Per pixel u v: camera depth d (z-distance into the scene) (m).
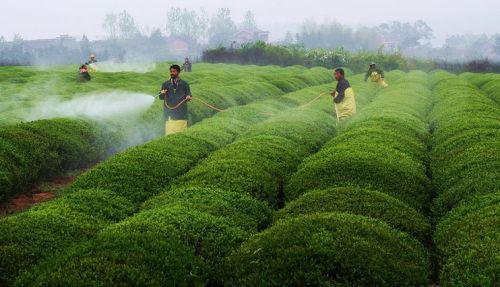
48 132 15.43
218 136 17.20
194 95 24.73
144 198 11.59
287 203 10.98
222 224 8.96
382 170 11.52
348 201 9.82
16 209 12.26
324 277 6.84
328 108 24.45
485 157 12.00
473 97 24.91
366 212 9.45
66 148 15.61
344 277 6.89
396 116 19.33
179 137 15.99
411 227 9.22
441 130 17.08
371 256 7.25
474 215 9.01
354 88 33.25
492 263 7.22
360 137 15.18
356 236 7.75
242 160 13.00
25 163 13.48
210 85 31.28
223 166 12.53
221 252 8.25
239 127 19.53
